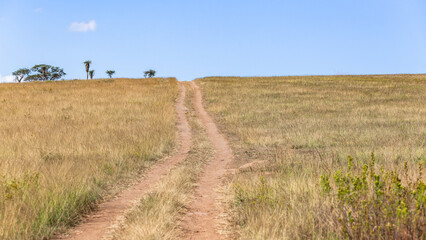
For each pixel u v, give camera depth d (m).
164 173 12.21
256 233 5.55
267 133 20.02
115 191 9.65
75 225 6.77
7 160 10.58
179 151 16.61
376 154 12.59
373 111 27.98
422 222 4.35
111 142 15.52
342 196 5.28
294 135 18.86
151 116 24.66
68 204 7.32
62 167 9.80
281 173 10.12
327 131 19.55
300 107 30.95
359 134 18.48
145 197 8.56
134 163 12.98
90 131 18.44
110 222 6.92
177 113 29.44
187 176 10.89
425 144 15.34
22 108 28.00
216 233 6.15
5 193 7.13
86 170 10.69
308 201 6.50
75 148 14.27
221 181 10.98
